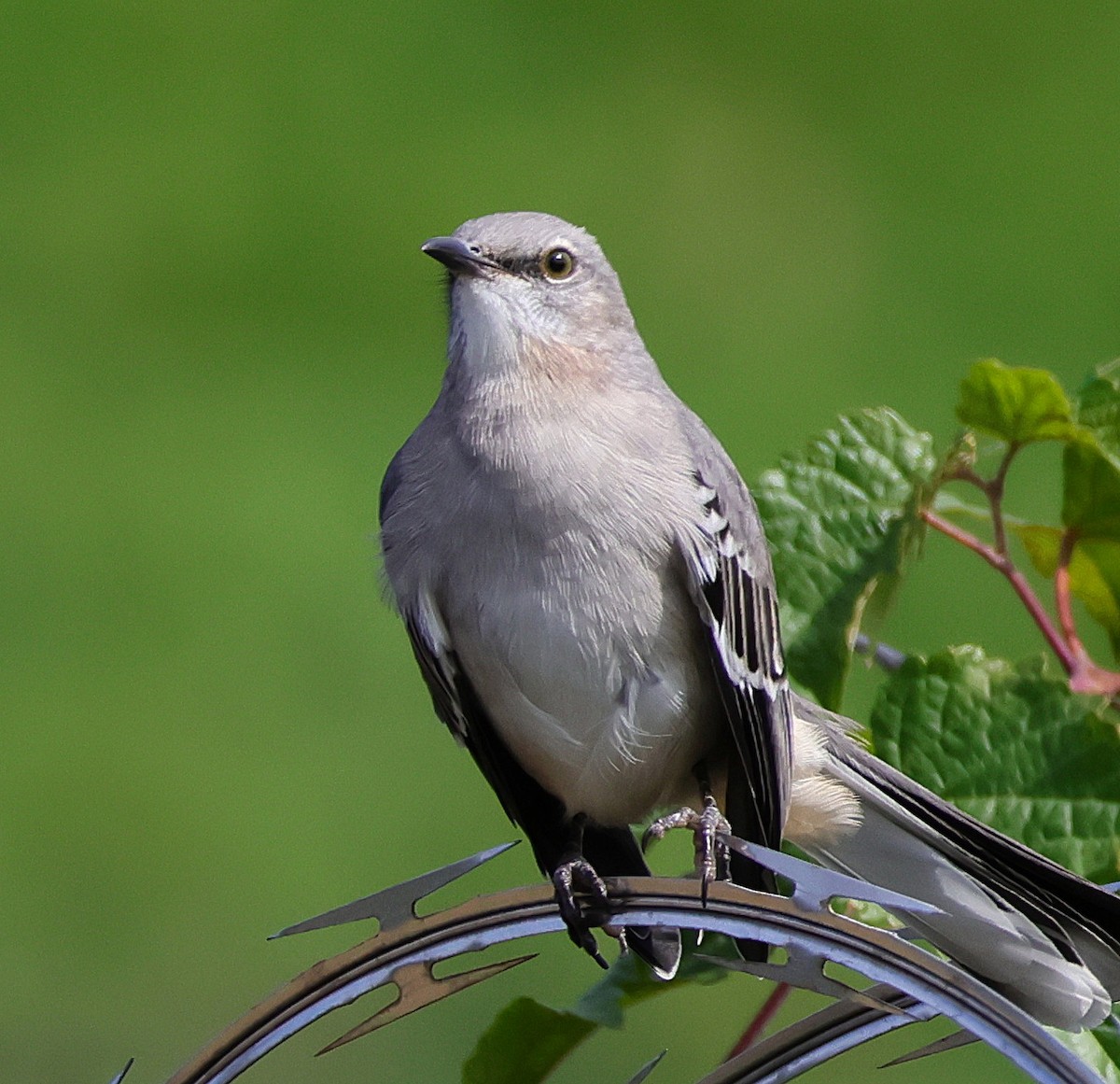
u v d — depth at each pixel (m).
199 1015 10.80
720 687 6.65
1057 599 6.55
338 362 13.17
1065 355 12.54
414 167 14.07
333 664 11.73
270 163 14.21
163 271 13.70
